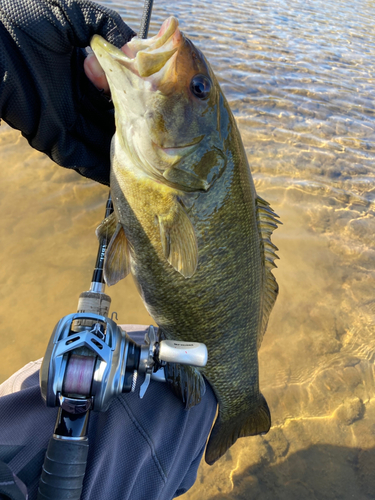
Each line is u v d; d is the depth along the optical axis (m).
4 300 0.63
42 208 0.80
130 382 0.23
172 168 0.30
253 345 0.39
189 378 0.34
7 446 0.22
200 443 0.33
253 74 1.48
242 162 0.33
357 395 0.57
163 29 0.28
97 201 0.84
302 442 0.51
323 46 1.91
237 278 0.34
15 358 0.56
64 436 0.21
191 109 0.30
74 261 0.71
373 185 1.00
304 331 0.66
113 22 0.26
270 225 0.36
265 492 0.46
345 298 0.73
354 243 0.84
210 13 2.06
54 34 0.25
